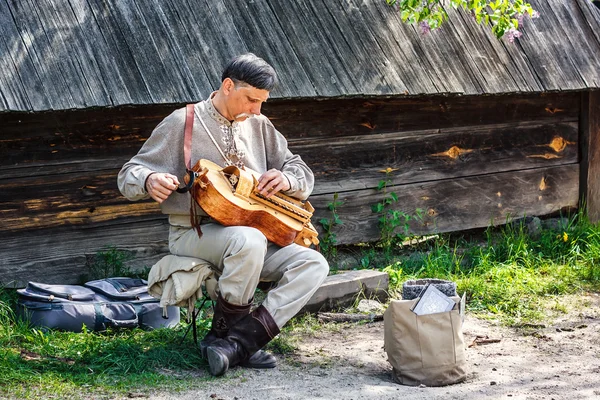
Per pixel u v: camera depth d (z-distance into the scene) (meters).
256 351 7.25
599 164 13.35
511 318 9.40
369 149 11.38
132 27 9.37
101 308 8.28
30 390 6.50
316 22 10.48
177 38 9.51
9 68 8.52
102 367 7.15
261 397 6.56
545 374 7.39
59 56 8.81
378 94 10.20
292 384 6.91
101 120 9.48
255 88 7.05
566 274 11.00
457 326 7.02
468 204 12.28
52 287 8.33
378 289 9.89
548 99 12.85
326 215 11.17
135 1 9.59
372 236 11.55
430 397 6.62
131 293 8.52
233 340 7.10
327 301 9.38
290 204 7.32
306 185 7.51
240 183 6.97
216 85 9.37
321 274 7.23
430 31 11.23
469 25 11.63
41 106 8.40
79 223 9.48
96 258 9.60
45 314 8.11
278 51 9.98
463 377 7.09
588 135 13.20
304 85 9.82
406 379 7.00
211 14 9.89
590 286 10.70
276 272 7.36
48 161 9.25
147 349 7.57
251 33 9.97
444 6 11.64
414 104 11.64
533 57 11.88
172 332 8.13
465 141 12.16
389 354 7.13
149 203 9.89
